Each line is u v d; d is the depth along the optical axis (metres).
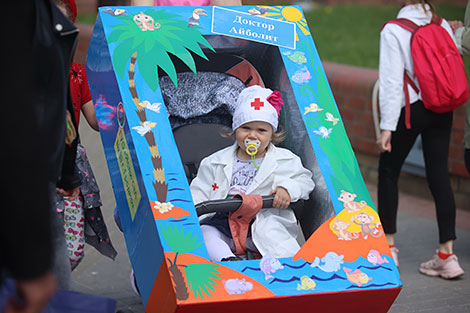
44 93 2.19
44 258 1.58
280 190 3.07
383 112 4.33
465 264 4.63
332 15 15.76
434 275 4.44
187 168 3.58
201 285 2.46
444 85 4.18
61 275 2.87
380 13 15.98
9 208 1.54
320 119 3.15
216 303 2.43
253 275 2.54
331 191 2.93
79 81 3.49
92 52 3.35
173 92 3.68
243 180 3.31
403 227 5.50
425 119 4.35
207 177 3.37
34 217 1.56
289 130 3.39
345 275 2.62
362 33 13.30
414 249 4.99
